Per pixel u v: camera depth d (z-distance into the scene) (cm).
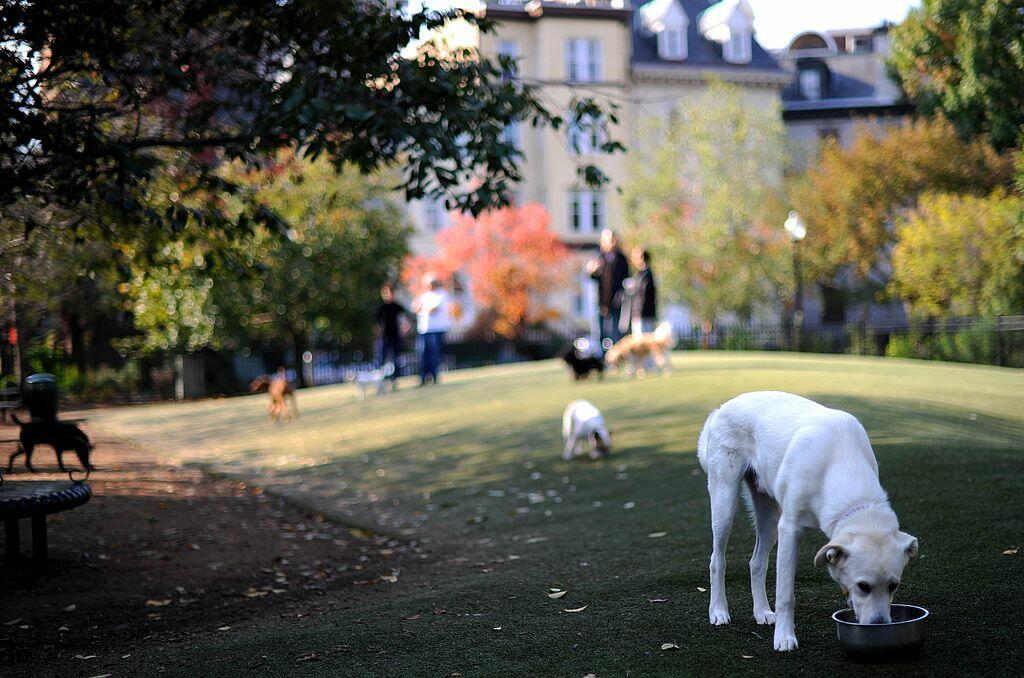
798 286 3133
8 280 970
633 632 482
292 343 3203
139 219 805
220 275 1012
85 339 2997
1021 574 494
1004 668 378
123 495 1084
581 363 1791
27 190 675
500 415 1498
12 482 727
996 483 696
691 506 802
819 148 4116
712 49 4772
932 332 2461
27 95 691
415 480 1135
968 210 2577
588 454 1134
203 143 778
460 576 685
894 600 479
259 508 1030
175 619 619
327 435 1574
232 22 759
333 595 663
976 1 1065
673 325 4256
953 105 1142
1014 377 1550
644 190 3719
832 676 387
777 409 453
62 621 616
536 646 478
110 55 739
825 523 406
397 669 466
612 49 4366
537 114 822
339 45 740
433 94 744
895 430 969
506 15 4256
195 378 2872
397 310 2134
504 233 3894
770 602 510
